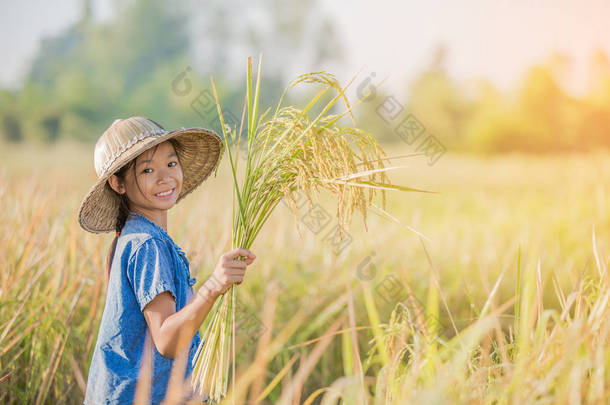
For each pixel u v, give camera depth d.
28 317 3.19
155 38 56.19
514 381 1.82
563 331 2.02
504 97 52.81
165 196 2.39
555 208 7.24
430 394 1.68
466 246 5.58
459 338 1.94
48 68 58.09
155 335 2.09
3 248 3.69
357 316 3.93
